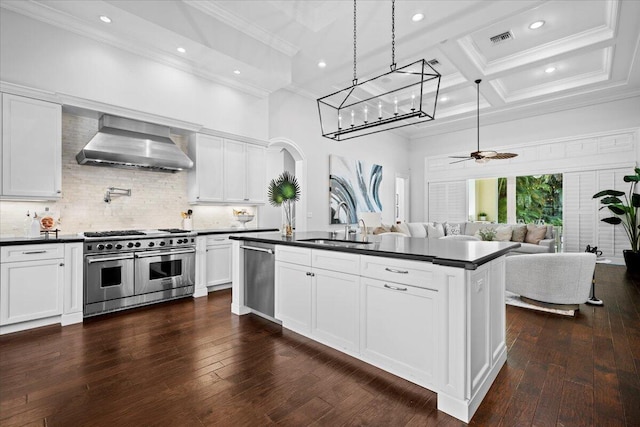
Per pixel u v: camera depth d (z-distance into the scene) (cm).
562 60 508
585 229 643
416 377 194
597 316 327
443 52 453
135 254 362
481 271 190
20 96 308
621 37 416
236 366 226
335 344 248
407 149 909
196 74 438
